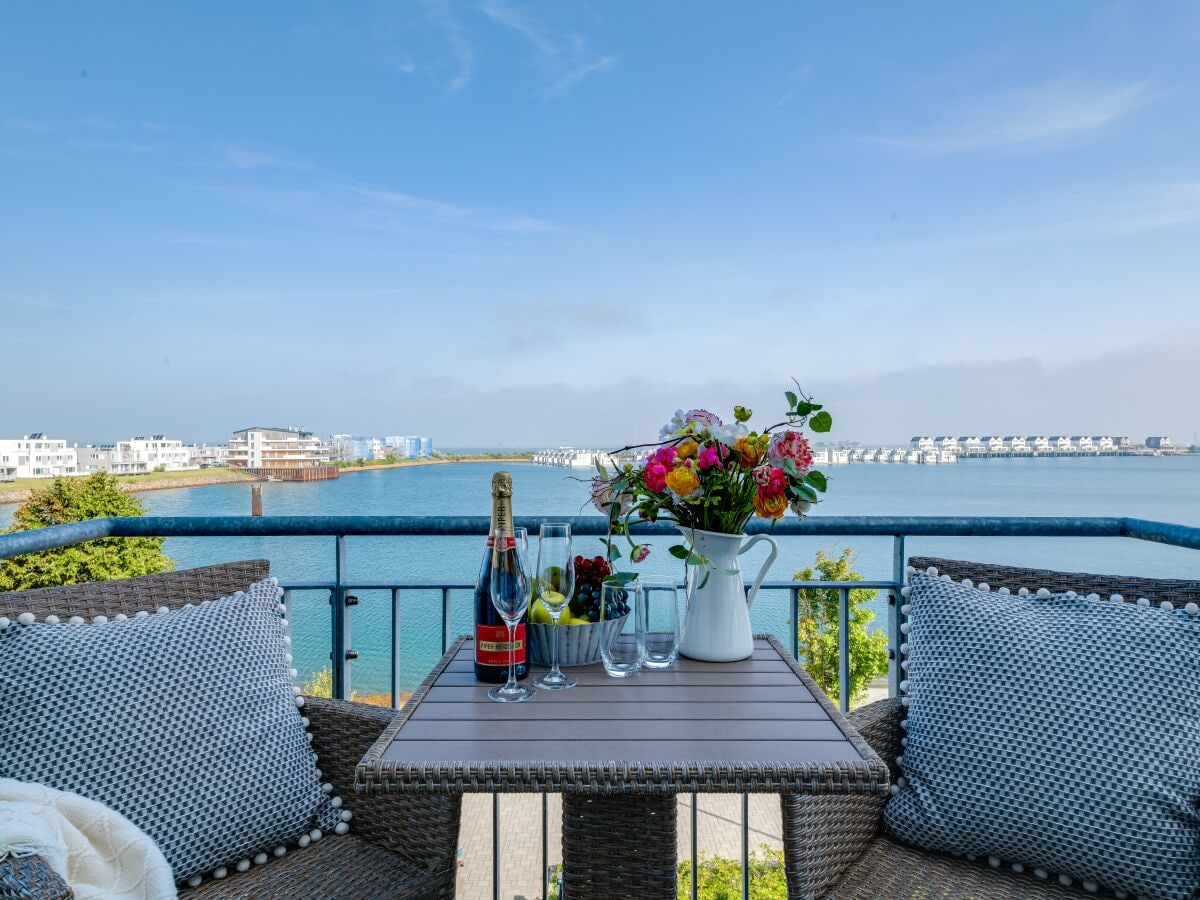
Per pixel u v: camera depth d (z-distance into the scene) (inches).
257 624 50.4
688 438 47.3
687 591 49.6
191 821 41.4
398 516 70.3
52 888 25.6
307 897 40.9
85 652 42.2
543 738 34.6
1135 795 40.1
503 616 42.8
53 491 904.3
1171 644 43.1
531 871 236.2
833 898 41.4
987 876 43.3
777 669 46.7
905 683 51.4
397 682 72.8
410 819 45.2
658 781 30.8
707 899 184.7
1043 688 44.3
